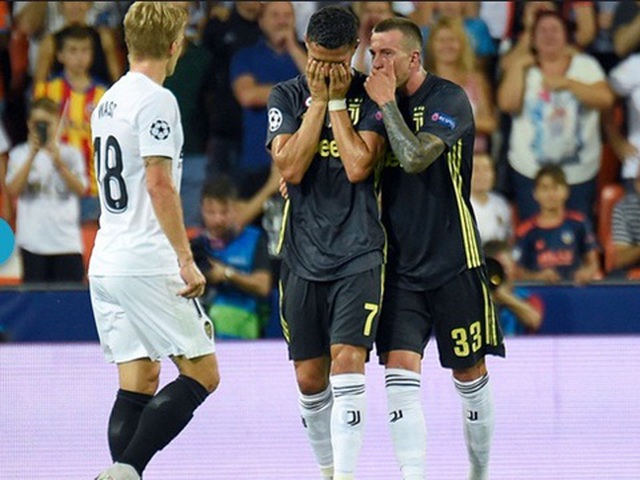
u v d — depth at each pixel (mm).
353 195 18375
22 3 31453
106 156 18078
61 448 24594
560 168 30844
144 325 18000
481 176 30641
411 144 17672
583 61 31359
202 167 30953
